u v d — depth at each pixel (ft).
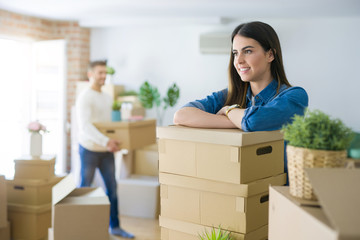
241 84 5.22
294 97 4.48
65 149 18.90
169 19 19.20
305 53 18.45
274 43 4.70
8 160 19.75
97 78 11.89
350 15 17.47
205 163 4.11
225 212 4.02
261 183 4.09
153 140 13.91
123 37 20.79
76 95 19.62
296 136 2.96
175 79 20.15
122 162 15.48
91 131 11.32
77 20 20.16
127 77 20.86
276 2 15.29
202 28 19.65
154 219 14.02
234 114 4.44
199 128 4.43
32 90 19.03
